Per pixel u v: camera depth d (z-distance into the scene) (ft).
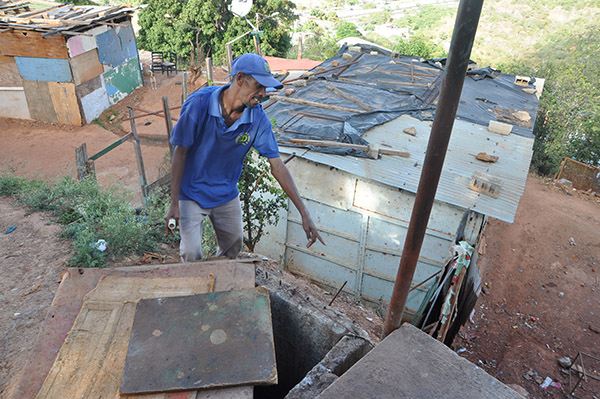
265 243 31.01
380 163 25.46
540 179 54.19
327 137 27.25
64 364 6.59
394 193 24.93
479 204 22.61
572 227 40.75
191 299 7.83
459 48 5.34
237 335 7.13
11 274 12.60
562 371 25.98
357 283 28.76
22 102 60.18
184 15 100.73
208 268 9.04
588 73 63.31
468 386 6.88
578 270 35.19
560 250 37.58
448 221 24.16
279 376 11.22
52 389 6.23
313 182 27.14
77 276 8.46
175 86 76.33
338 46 145.18
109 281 8.30
